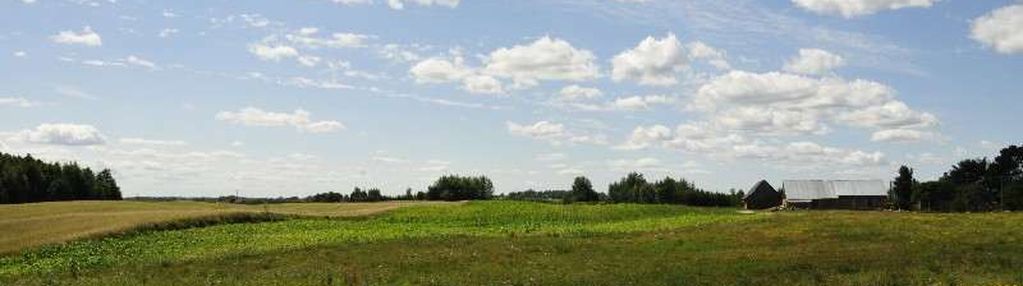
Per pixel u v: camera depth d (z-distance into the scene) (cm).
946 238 4903
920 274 3203
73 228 6356
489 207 9769
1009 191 15325
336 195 17238
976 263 3559
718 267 3619
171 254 5003
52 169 15850
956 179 18288
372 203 12438
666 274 3406
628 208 9675
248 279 3425
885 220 6475
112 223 6619
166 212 7694
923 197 15600
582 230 6625
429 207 10025
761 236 5347
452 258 4159
